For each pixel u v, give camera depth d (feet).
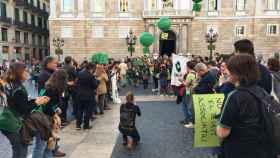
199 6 46.34
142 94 61.41
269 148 10.11
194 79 32.58
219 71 32.96
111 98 51.39
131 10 145.38
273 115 10.11
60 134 30.25
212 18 142.00
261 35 141.08
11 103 16.66
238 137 10.18
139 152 24.77
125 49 147.13
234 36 142.61
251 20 141.08
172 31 143.43
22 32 165.68
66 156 23.68
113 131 31.48
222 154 11.49
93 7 146.51
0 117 16.72
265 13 140.26
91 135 29.94
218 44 143.64
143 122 35.60
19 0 159.33
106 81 40.86
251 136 9.98
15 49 156.35
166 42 148.77
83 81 31.60
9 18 148.97
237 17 141.28
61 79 19.40
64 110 34.58
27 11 172.96
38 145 18.20
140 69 78.79
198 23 142.92
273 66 20.53
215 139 14.74
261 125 10.03
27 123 17.26
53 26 147.13
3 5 145.59
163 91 59.16
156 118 37.73
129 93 25.84
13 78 16.74
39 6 191.72
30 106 16.97
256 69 10.36
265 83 15.84
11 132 16.80
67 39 147.74
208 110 14.74
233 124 10.14
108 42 147.43
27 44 171.73
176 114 40.16
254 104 9.99
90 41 147.74
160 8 144.56
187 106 33.14
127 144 26.48
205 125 14.74
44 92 19.27
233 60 10.51
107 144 26.91
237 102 10.02
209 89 27.94
